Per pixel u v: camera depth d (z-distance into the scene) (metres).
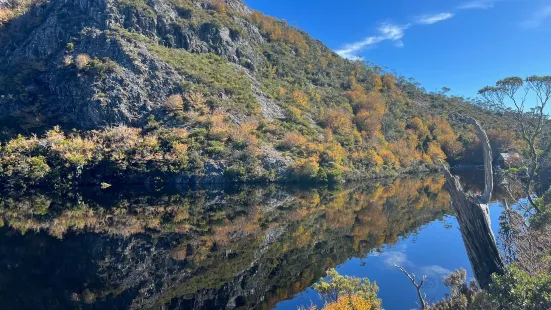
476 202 10.03
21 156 63.19
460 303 11.75
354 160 89.12
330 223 36.22
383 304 16.64
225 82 96.69
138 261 24.88
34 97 85.44
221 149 74.06
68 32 97.00
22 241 29.98
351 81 146.38
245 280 20.92
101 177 69.62
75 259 25.34
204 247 28.11
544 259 11.94
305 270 22.19
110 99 80.50
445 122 129.50
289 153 78.62
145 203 51.12
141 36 96.69
